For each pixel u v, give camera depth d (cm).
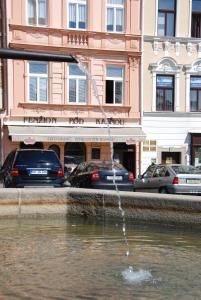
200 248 877
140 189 1889
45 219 1184
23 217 1182
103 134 2584
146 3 2722
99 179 1716
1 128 2503
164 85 2780
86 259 785
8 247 872
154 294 599
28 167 1605
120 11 2694
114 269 722
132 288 625
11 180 1600
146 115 2727
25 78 2531
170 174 1742
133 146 2703
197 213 1021
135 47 2703
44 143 2561
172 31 2789
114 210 1133
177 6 2778
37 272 700
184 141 2789
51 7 2564
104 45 2652
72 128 2584
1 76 2520
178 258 799
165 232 1026
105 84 2664
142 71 2722
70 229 1061
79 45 2614
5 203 1172
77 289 618
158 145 2747
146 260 782
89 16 2630
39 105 2552
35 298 577
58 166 1638
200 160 2811
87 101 2634
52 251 841
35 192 1188
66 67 2598
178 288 627
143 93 2725
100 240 946
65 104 2589
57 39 2578
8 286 628
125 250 858
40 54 504
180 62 2791
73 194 1197
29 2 2544
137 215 1101
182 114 2781
